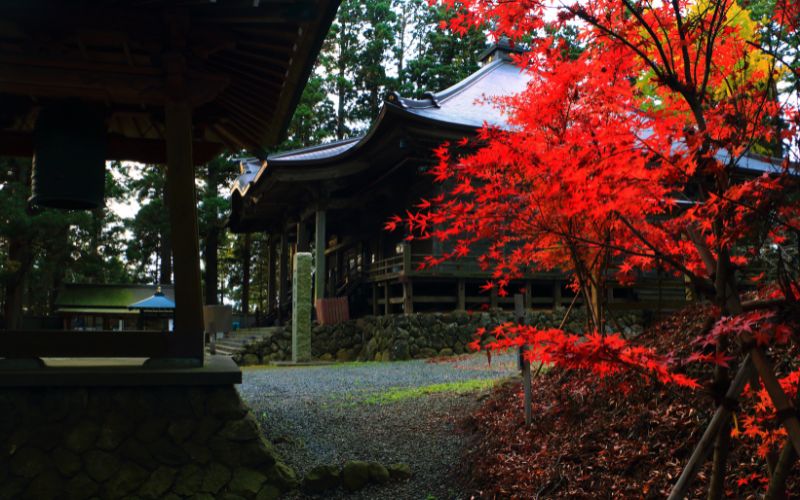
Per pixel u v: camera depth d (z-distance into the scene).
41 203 4.67
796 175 1.94
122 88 4.58
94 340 4.34
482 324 14.46
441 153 3.69
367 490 4.51
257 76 5.54
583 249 5.30
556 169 2.74
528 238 4.74
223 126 6.55
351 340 15.83
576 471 4.05
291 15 4.43
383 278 16.02
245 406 4.57
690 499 3.37
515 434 4.91
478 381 8.33
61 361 5.30
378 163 16.36
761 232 2.12
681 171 2.21
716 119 2.33
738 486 3.30
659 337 5.34
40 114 4.65
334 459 5.02
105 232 29.42
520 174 3.53
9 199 18.20
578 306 15.28
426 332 13.93
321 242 17.03
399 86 31.97
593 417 4.62
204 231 26.72
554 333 2.24
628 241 3.96
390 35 32.41
